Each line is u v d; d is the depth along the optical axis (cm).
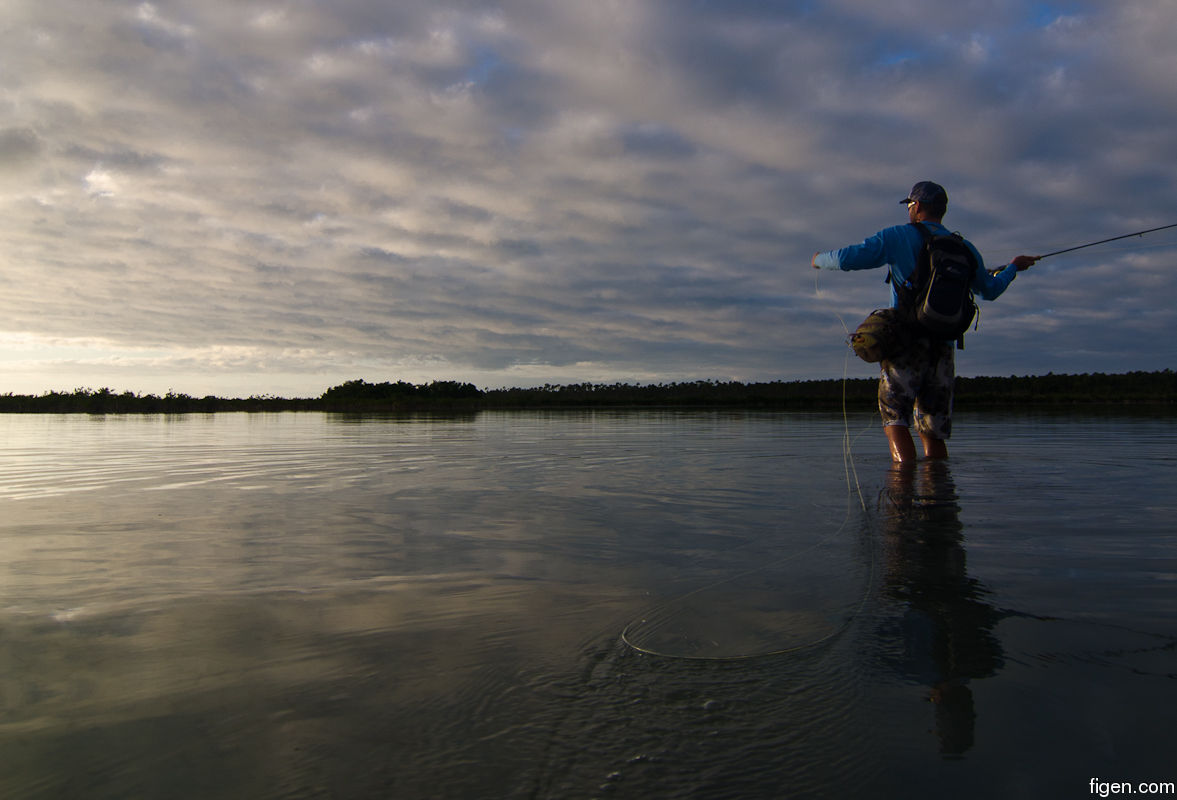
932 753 100
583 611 161
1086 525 243
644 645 140
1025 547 213
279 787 94
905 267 421
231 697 120
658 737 106
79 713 114
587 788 94
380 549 223
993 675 123
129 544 231
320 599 172
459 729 109
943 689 119
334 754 102
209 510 295
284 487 363
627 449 573
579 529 251
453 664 132
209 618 159
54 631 151
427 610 163
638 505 298
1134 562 194
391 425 1040
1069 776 94
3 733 108
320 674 129
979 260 432
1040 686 119
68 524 265
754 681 123
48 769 98
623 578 188
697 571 193
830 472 399
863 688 119
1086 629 144
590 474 406
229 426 1034
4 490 357
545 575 192
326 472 428
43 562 208
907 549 212
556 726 109
